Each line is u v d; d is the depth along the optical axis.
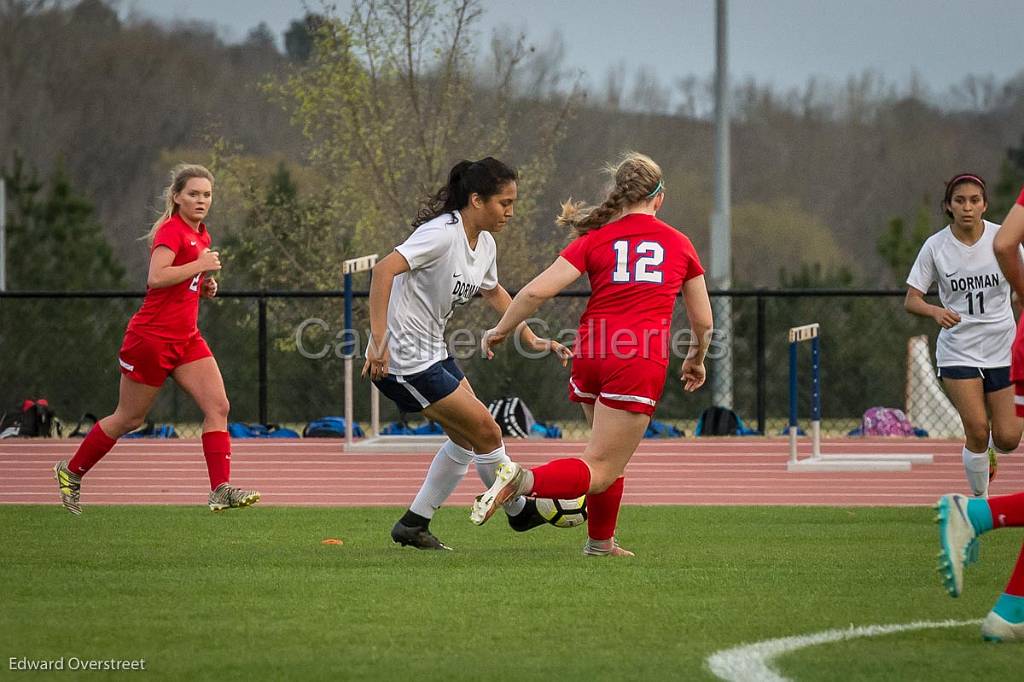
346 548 25.25
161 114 143.25
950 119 163.00
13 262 79.75
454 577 21.17
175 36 147.75
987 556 23.98
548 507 24.12
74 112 143.25
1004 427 30.19
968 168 160.12
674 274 22.08
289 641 16.53
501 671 15.04
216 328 66.56
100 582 20.70
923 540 26.69
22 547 25.20
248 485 39.97
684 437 56.09
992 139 162.00
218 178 74.25
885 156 160.38
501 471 20.34
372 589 20.06
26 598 19.36
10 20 142.38
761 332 56.97
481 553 24.45
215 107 139.88
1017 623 16.53
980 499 17.12
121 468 44.12
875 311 67.44
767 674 14.90
